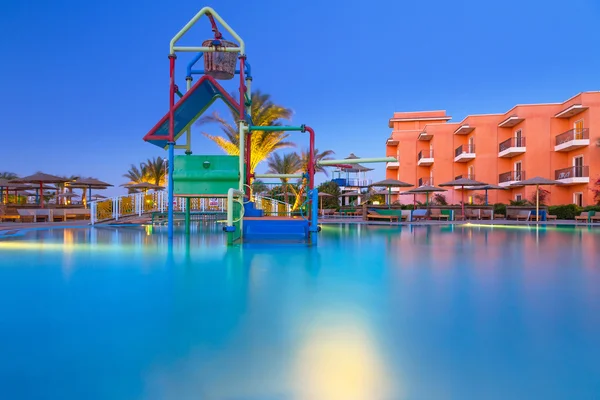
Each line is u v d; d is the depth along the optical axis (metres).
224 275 4.48
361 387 1.75
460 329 2.55
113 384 1.76
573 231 14.30
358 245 8.33
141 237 9.99
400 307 3.10
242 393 1.69
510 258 6.18
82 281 4.09
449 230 14.66
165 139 9.27
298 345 2.25
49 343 2.25
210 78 9.17
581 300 3.34
